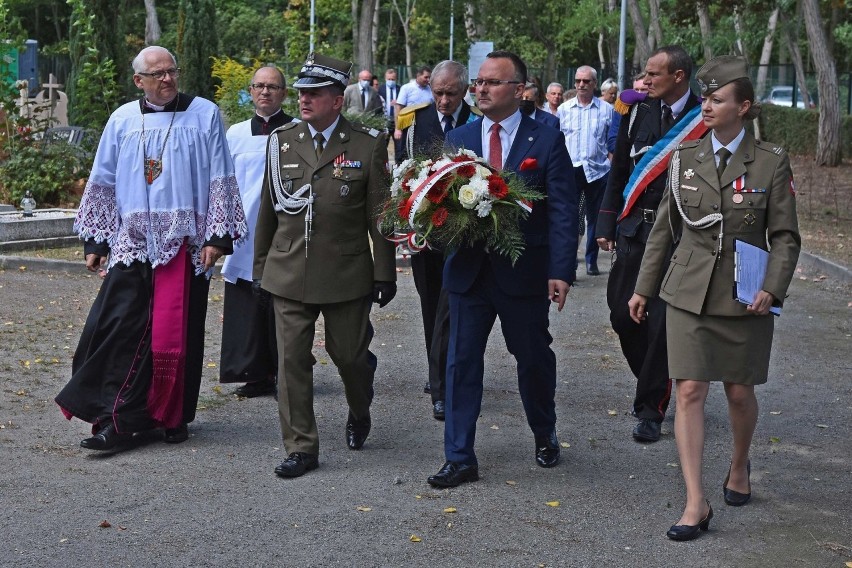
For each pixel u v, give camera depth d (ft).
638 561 20.97
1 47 70.49
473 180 23.54
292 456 25.63
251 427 29.45
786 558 21.26
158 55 27.30
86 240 27.55
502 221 23.70
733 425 23.38
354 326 26.30
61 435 28.27
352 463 26.50
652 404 28.76
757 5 152.56
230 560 20.63
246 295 31.71
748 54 193.88
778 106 152.97
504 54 24.95
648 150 28.84
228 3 231.09
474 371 25.09
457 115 31.50
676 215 23.16
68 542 21.34
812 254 59.57
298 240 25.71
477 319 25.00
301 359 25.76
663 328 28.14
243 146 33.24
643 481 25.54
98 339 27.25
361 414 27.40
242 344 31.68
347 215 25.86
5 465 25.76
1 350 36.99
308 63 25.81
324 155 25.85
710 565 20.89
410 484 25.02
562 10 230.07
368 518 22.84
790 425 30.37
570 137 52.24
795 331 42.55
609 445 28.35
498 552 21.24
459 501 23.94
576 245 24.89
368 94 106.93
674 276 22.52
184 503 23.53
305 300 25.53
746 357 22.29
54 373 34.40
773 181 22.11
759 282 21.86
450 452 25.04
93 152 69.97
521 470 26.17
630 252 29.30
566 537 22.07
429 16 257.75
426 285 31.89
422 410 31.37
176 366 27.17
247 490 24.41
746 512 23.67
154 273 27.32
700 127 28.40
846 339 41.27
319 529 22.21
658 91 28.68
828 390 34.04
